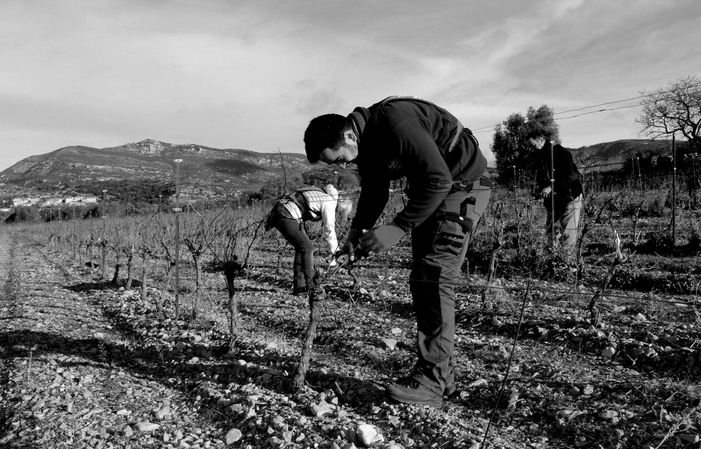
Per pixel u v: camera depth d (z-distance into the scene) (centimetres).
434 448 296
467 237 337
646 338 466
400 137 302
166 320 656
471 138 338
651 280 724
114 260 1435
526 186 1326
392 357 456
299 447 310
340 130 326
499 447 293
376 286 783
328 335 547
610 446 294
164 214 1384
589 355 454
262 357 474
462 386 384
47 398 400
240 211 1173
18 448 326
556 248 830
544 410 338
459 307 628
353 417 340
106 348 557
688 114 2166
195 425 360
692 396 334
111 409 384
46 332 627
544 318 545
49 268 1477
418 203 306
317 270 386
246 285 899
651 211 1451
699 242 953
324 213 714
